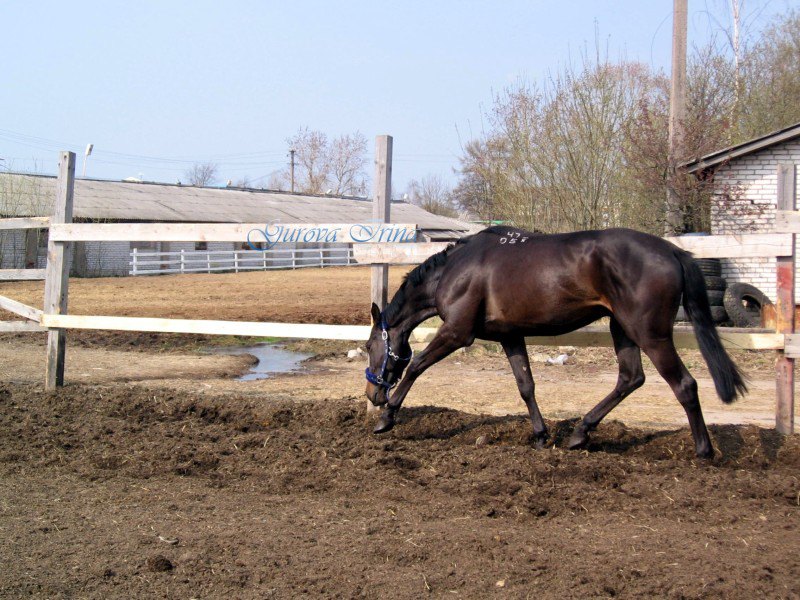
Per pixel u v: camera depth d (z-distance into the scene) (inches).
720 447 239.3
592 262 213.2
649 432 257.0
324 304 767.1
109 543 171.9
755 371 409.1
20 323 353.1
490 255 235.0
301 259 1589.6
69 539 174.7
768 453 234.1
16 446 256.8
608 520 184.4
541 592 145.4
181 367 439.8
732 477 209.2
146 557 163.5
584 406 315.9
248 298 841.5
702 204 618.8
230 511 194.9
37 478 225.8
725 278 622.2
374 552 164.4
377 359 263.9
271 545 169.8
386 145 292.8
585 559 159.2
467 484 209.0
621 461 222.4
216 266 1509.6
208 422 294.8
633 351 229.5
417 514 190.2
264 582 151.8
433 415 283.9
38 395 333.4
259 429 281.7
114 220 1368.1
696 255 249.6
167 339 566.6
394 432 269.1
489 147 642.8
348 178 2997.0
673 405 318.0
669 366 210.2
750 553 161.2
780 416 252.8
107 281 1145.4
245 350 532.1
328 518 187.8
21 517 190.1
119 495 208.8
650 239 211.9
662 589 144.9
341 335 291.4
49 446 255.8
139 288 995.3
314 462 233.6
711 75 748.0
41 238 1290.6
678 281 206.7
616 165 616.1
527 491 201.6
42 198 1325.0
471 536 172.2
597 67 606.5
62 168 349.7
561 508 192.4
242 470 229.9
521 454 229.5
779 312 248.5
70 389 344.5
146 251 1428.4
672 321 209.2
